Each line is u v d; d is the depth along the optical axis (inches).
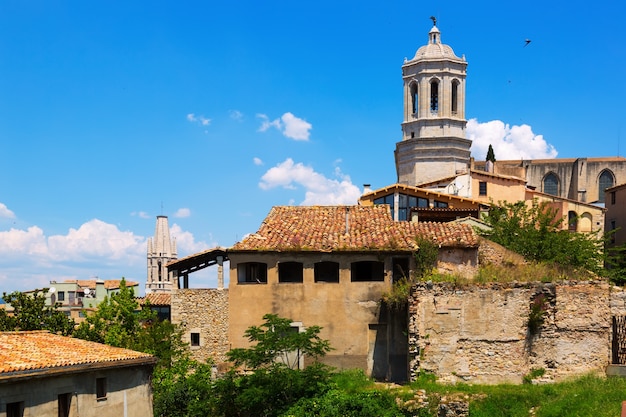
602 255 1523.1
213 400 1099.9
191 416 1161.4
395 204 1847.9
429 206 1817.2
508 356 1033.5
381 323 1163.9
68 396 893.8
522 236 1480.1
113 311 1542.8
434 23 2677.2
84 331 1411.2
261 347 1066.7
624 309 1077.1
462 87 2618.1
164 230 5777.6
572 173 2908.5
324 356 1167.6
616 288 1099.3
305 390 1032.2
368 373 1158.3
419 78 2610.7
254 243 1214.3
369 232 1263.5
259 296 1194.0
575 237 1556.3
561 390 962.7
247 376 1089.4
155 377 1336.1
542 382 1018.1
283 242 1214.9
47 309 1382.9
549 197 2241.6
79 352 962.7
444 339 1046.4
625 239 2250.2
